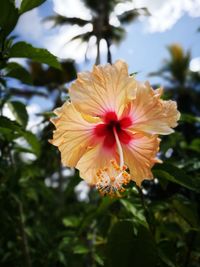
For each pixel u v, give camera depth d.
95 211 0.33
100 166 0.25
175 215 0.36
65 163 0.25
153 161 0.24
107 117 0.25
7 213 0.41
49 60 0.29
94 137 0.25
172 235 0.34
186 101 2.04
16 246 0.54
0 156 0.38
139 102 0.23
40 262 0.60
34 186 0.49
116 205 0.37
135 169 0.25
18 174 0.41
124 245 0.26
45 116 0.39
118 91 0.23
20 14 0.27
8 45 0.28
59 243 0.64
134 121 0.24
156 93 0.24
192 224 0.30
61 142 0.24
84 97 0.23
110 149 0.26
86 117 0.24
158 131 0.23
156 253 0.26
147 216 0.26
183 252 0.32
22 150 0.40
